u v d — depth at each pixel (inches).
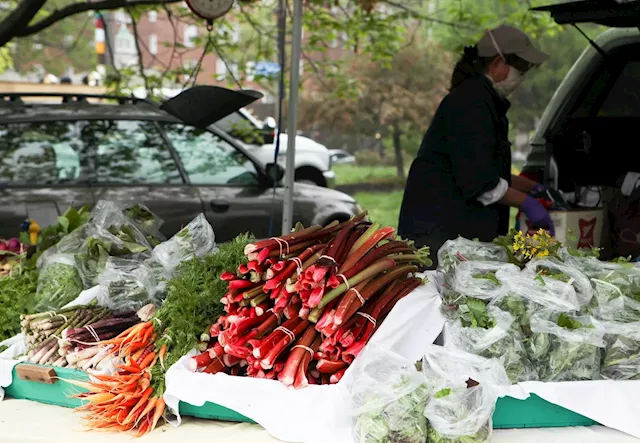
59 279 119.3
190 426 92.4
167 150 224.1
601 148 192.5
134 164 219.8
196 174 224.8
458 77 151.7
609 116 198.1
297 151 336.5
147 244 130.7
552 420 89.8
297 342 92.5
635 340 91.5
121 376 93.6
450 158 143.4
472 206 148.1
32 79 709.9
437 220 148.0
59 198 205.8
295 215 229.6
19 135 211.6
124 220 131.5
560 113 203.6
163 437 89.0
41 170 210.4
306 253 95.0
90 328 104.0
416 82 607.2
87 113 220.5
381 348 89.7
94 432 91.3
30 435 90.6
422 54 606.2
